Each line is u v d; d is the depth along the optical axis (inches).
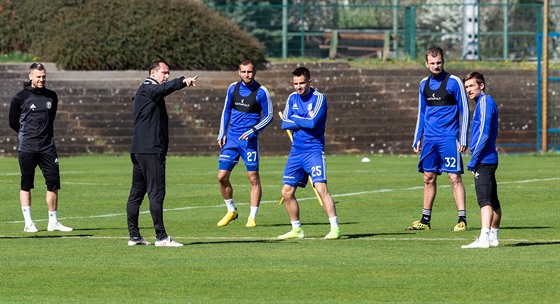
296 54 4795.8
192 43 4082.2
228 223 1641.2
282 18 4849.9
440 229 1550.2
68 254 1246.3
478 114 1264.8
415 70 4192.9
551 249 1277.1
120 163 3181.6
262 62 4205.2
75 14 4111.7
